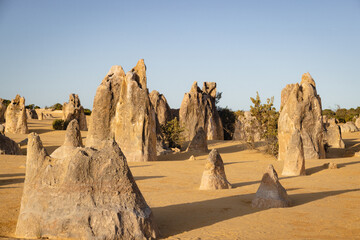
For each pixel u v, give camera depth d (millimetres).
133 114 24578
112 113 27672
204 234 7262
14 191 12039
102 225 6770
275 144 27578
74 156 7344
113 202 7031
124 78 25500
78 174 7188
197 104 47562
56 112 101125
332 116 79312
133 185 7402
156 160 25297
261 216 8766
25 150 29562
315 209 9516
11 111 43219
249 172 18094
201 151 29109
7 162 19703
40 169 7641
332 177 16141
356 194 11742
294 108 24203
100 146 7883
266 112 30328
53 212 7008
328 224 8016
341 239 6895
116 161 7430
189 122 47156
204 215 8852
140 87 25219
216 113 50875
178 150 32156
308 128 24109
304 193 12117
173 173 17547
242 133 40625
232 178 16188
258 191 10094
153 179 15586
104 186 7168
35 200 7277
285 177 16500
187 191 12586
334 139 31406
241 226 7855
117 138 25203
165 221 8320
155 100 47844
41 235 6965
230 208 9633
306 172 17859
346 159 22297
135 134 24500
